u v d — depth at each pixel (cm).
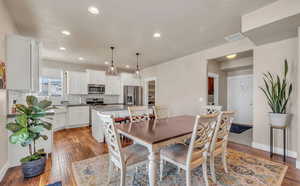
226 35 297
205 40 323
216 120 167
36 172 194
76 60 510
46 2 188
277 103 254
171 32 281
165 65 536
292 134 257
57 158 251
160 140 150
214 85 520
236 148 299
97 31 275
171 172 206
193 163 157
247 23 219
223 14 219
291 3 180
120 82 630
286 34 238
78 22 241
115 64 575
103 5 194
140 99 659
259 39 261
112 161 173
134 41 329
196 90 420
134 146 195
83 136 389
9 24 217
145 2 188
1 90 195
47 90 488
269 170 210
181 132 176
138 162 165
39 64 253
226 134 198
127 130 185
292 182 181
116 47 371
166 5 195
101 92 580
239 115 551
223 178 190
